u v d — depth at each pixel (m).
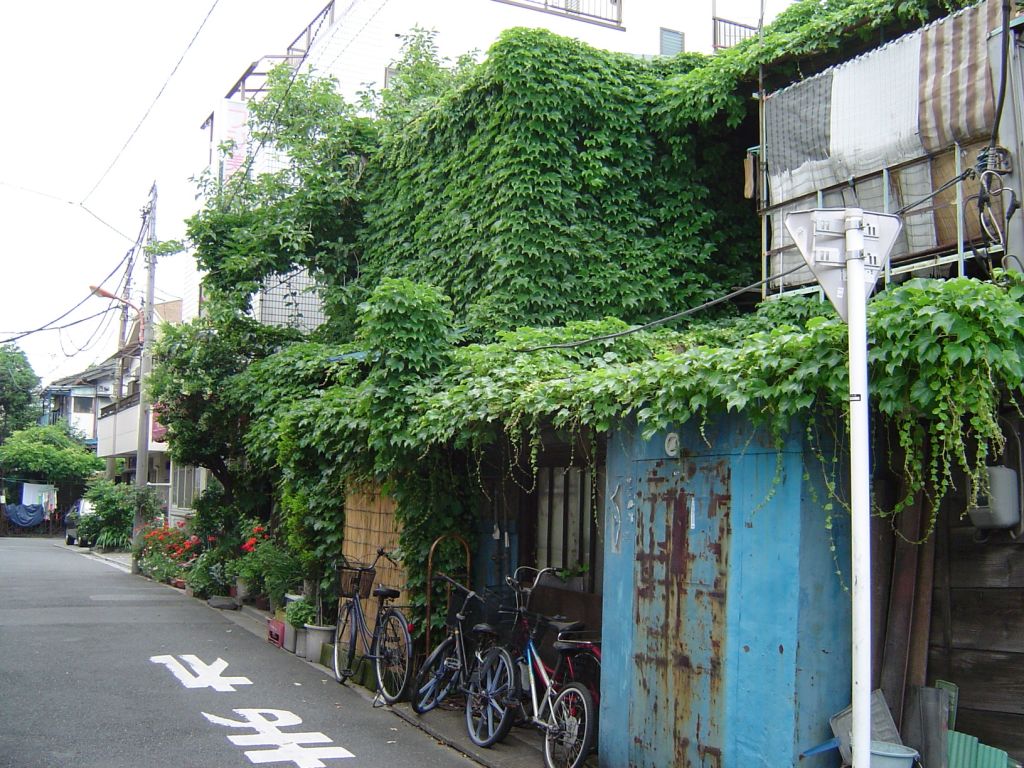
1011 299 4.12
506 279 11.06
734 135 11.88
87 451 44.94
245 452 16.09
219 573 16.27
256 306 18.20
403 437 8.12
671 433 5.99
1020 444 4.71
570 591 8.05
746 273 11.74
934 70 7.71
